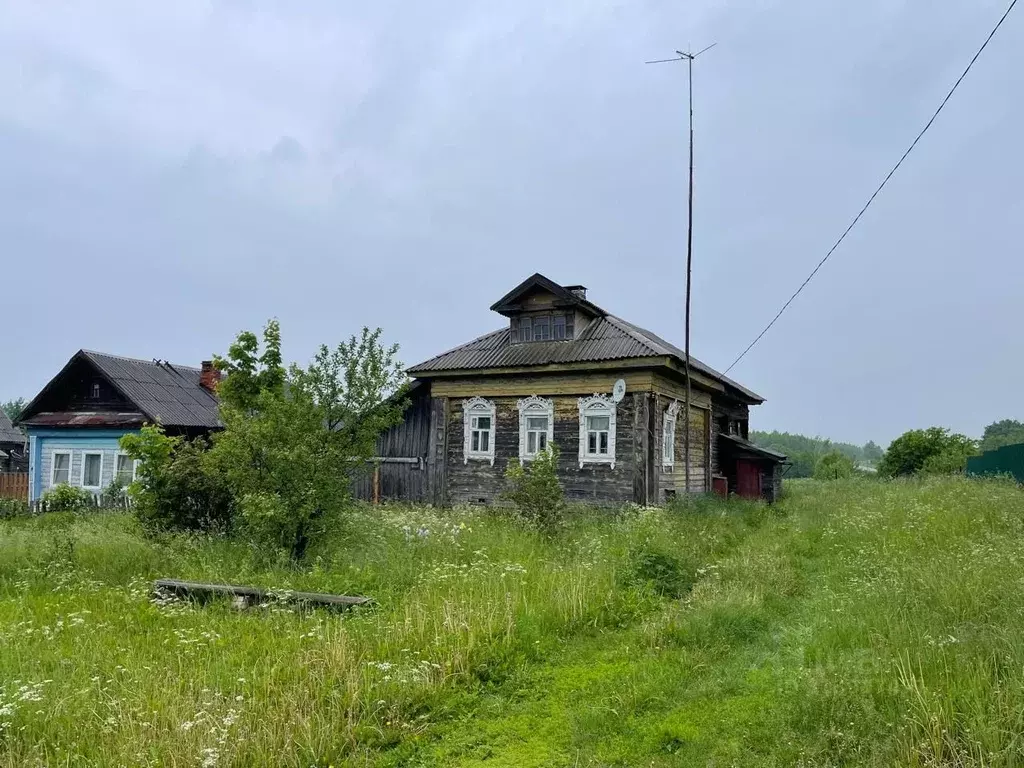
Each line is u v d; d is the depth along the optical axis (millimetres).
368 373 11453
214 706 5062
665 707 5484
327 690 5441
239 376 13086
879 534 11562
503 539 11500
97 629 7352
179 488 12320
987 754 4059
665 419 19359
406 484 20828
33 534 12742
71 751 4656
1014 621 5750
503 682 5992
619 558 10211
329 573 9594
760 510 18453
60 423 24703
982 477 22219
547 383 18953
